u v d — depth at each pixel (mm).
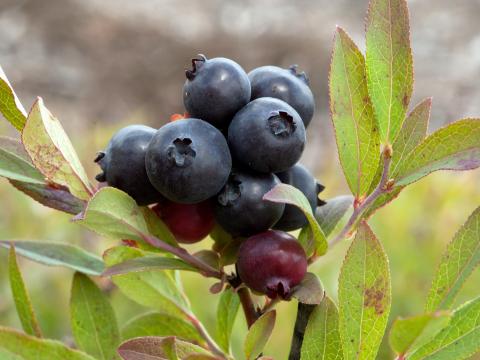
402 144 173
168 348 158
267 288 166
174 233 176
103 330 183
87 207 162
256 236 168
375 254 161
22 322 176
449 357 165
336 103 170
